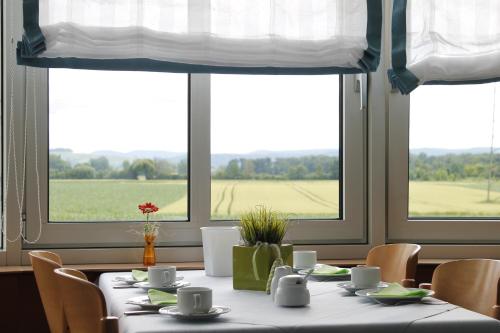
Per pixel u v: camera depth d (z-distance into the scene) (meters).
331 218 3.44
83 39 3.02
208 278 2.54
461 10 3.35
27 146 3.17
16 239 3.11
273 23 3.20
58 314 2.09
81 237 3.21
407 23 3.29
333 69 3.25
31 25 2.97
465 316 1.75
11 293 2.91
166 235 3.27
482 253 3.43
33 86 3.17
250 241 2.26
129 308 1.89
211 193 3.34
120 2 3.07
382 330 1.67
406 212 3.45
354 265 3.19
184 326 1.63
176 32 3.12
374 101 3.39
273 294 2.02
